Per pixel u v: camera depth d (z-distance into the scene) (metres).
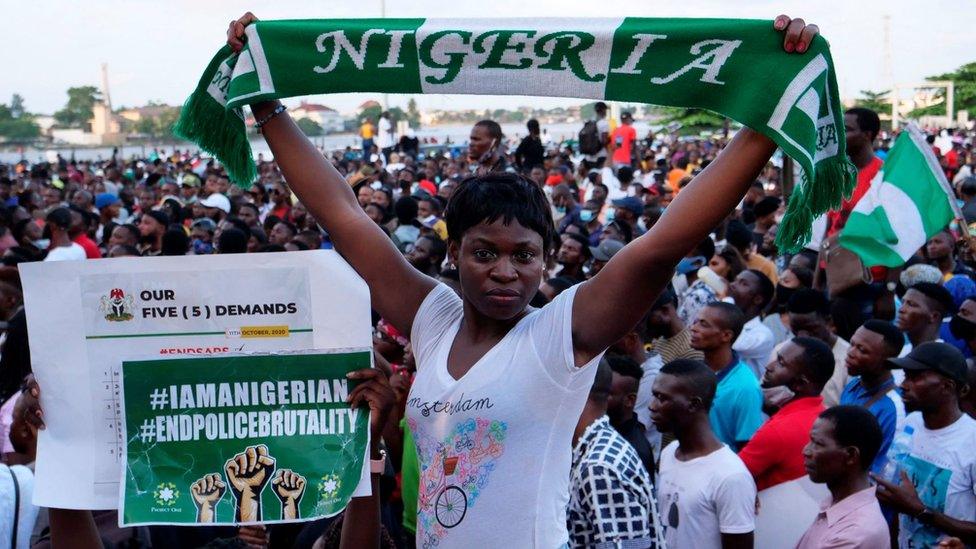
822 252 7.54
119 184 24.73
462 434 2.08
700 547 4.04
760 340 6.55
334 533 3.26
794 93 2.04
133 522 2.21
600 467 3.36
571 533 3.41
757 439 4.52
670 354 6.24
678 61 2.15
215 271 2.23
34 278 2.25
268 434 2.23
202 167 26.84
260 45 2.41
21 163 36.34
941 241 8.57
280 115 2.51
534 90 2.27
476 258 2.09
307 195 2.48
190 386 2.24
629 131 22.33
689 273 8.66
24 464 3.93
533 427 2.06
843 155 2.23
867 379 5.16
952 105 52.19
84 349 2.26
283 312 2.23
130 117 79.81
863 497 3.92
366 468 2.20
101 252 12.83
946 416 4.30
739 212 12.73
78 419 2.27
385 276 2.39
